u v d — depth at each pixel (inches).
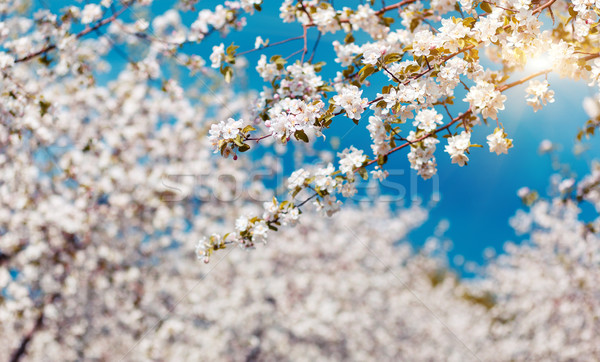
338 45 108.0
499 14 78.3
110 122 242.1
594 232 183.8
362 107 77.7
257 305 321.1
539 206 311.1
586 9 81.4
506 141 76.2
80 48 140.3
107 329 270.5
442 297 498.6
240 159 271.1
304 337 355.3
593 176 182.9
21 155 202.1
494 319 442.0
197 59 139.8
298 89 99.2
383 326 420.8
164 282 267.4
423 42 79.4
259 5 109.7
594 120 125.5
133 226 244.2
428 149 83.1
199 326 301.6
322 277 362.6
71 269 228.8
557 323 362.6
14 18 167.9
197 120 258.1
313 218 347.3
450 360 432.5
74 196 227.6
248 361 339.0
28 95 130.1
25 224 212.2
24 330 239.6
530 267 375.9
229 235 91.7
